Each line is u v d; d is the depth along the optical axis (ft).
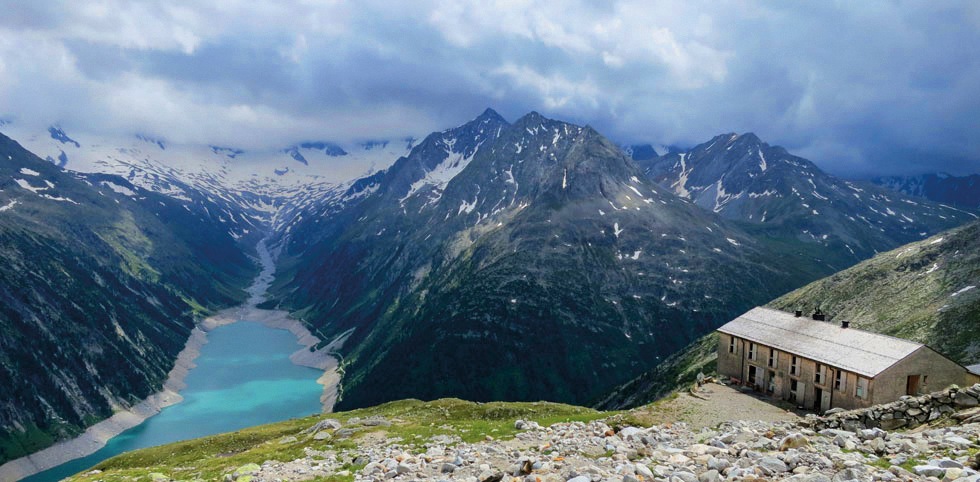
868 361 214.28
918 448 95.14
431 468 113.29
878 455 97.76
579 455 114.52
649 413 201.87
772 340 251.60
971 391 140.26
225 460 252.62
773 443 105.91
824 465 84.28
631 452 106.01
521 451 123.75
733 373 269.23
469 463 114.42
